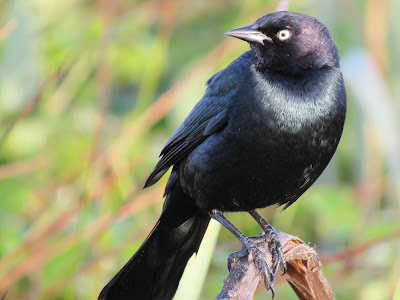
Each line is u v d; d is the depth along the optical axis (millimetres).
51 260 11250
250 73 9500
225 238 12141
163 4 13672
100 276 11258
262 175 9367
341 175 13312
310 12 12836
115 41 13672
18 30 12305
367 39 12438
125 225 11922
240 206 9805
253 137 9195
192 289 8453
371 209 12336
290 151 9195
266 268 9156
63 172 12570
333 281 11523
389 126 11773
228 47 12812
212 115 9633
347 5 12594
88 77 13859
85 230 11289
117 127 13273
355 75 11781
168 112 13164
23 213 12055
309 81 9289
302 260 8516
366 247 11023
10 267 11297
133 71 13617
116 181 11906
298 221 12383
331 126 9266
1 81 12539
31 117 12914
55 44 13359
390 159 11891
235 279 8172
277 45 9383
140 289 9891
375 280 11531
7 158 12766
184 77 12641
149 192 11750
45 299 10945
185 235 10312
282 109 9133
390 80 12367
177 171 10195
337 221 12125
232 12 14664
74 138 13008
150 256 10117
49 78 11883
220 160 9469
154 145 13070
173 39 14430
